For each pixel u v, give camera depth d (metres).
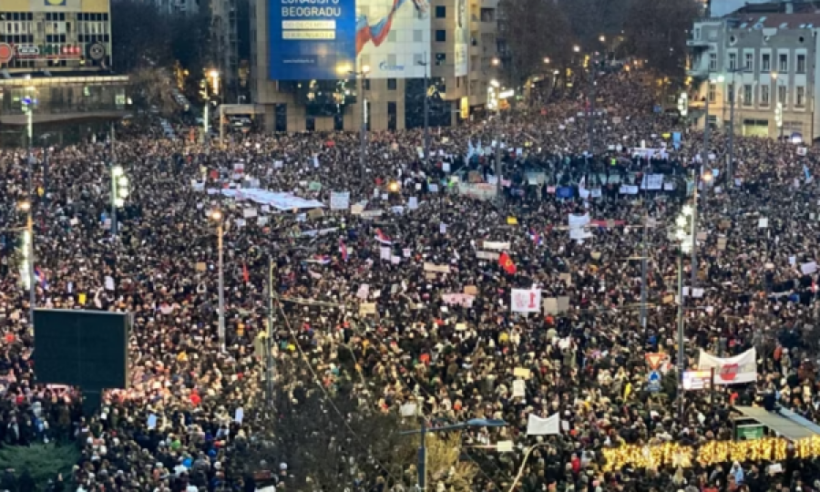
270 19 171.88
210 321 60.06
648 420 46.62
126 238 79.00
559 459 43.06
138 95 192.12
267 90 174.12
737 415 47.31
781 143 132.50
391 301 62.62
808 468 44.22
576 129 149.62
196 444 44.16
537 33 192.75
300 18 171.62
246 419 46.44
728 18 168.25
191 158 117.44
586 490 41.00
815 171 110.12
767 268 69.94
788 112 156.25
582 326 58.09
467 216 86.06
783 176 106.69
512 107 184.00
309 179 105.00
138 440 44.41
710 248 75.00
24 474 43.19
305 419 43.38
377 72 174.50
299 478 41.38
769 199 95.00
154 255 73.88
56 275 67.81
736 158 117.94
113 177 81.88
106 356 45.31
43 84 189.12
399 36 174.38
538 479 42.00
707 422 46.88
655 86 188.88
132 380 50.38
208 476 42.03
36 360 45.66
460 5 178.38
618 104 188.88
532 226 82.00
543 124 157.62
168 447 43.38
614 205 91.38
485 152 121.38
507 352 54.00
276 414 44.53
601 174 107.38
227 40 195.00
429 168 112.62
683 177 103.44
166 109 190.25
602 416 46.62
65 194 94.19
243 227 81.75
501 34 197.62
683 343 53.06
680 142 128.75
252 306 62.22
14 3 191.12
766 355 55.81
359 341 55.12
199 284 66.19
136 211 87.94
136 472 41.19
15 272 71.12
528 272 68.75
